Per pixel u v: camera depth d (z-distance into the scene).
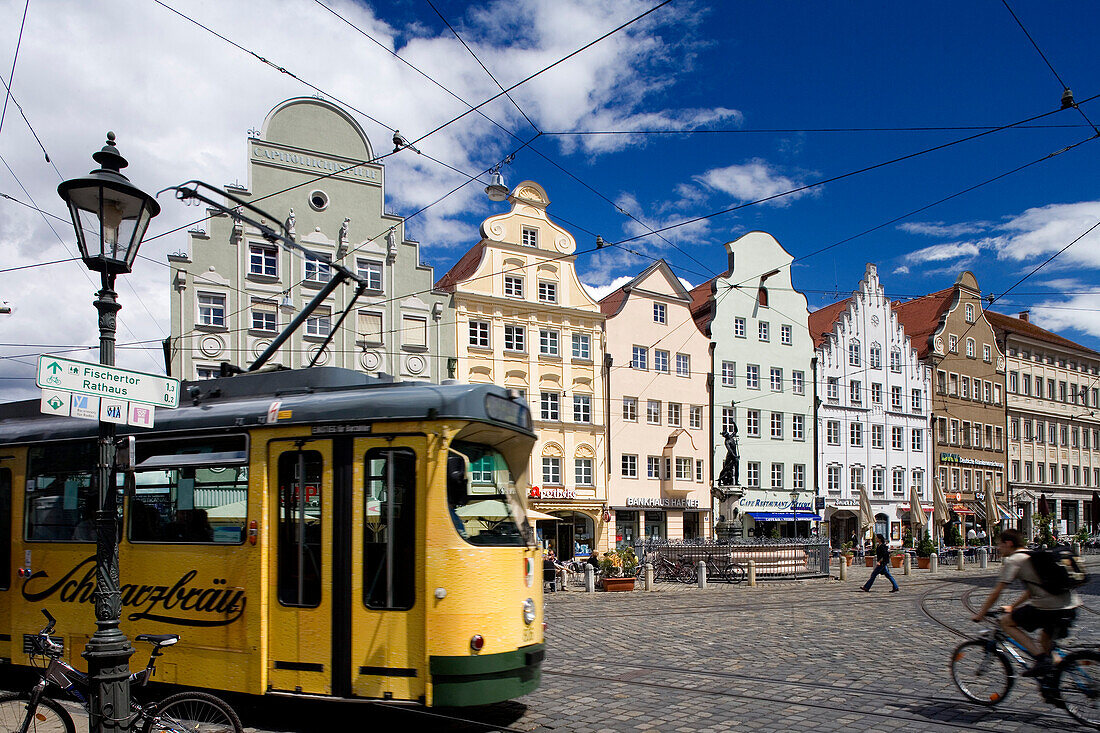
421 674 7.29
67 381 6.36
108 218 6.79
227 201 31.42
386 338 33.88
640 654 12.11
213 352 30.66
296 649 7.66
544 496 37.34
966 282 56.69
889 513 50.44
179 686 8.48
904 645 12.58
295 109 33.00
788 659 11.48
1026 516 53.81
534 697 9.25
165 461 8.59
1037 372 61.00
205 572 8.16
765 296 47.44
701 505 43.06
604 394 40.03
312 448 7.90
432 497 7.52
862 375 50.50
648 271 42.53
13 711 6.34
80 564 8.89
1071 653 7.67
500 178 27.91
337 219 33.44
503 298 37.09
